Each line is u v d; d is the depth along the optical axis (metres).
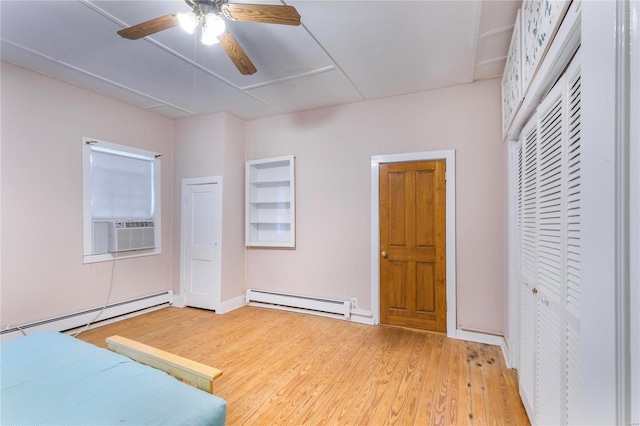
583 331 0.63
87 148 3.35
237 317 3.75
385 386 2.18
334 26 2.23
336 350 2.79
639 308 0.47
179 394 1.20
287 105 3.82
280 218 4.27
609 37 0.54
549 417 1.37
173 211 4.38
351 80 3.10
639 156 0.47
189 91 3.41
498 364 2.50
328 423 1.80
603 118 0.55
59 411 1.08
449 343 2.94
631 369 0.48
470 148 3.10
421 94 3.33
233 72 2.96
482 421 1.80
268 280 4.20
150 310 3.99
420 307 3.30
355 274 3.65
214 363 2.54
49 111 3.04
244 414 1.88
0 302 2.70
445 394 2.08
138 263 3.89
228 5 1.67
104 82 3.17
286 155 4.10
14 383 1.25
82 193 3.30
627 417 0.49
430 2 1.98
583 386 0.63
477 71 2.89
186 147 4.31
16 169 2.81
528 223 1.84
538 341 1.57
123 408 1.10
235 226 4.20
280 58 2.69
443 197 3.21
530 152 1.81
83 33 2.33
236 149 4.24
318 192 3.88
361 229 3.62
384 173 3.50
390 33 2.32
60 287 3.10
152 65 2.83
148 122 4.04
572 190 1.13
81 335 3.15
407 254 3.36
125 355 1.68
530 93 1.64
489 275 2.98
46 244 3.00
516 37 2.04
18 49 2.54
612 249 0.52
